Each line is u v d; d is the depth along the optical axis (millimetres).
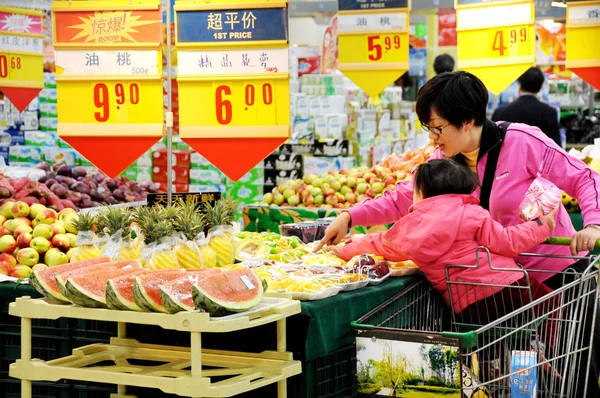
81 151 5570
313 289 3598
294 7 9289
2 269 4309
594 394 3889
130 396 3791
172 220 3926
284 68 5387
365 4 7797
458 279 3938
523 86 8805
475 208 3918
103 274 3379
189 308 3141
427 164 3988
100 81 5512
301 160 8633
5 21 7328
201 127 5496
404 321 4109
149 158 8617
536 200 3846
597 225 3799
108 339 3943
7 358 4098
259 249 4402
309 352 3465
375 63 7820
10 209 4594
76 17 5508
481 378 3682
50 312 3373
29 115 9258
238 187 8562
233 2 5402
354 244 4289
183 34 5457
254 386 3180
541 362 3545
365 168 7426
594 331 3807
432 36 12086
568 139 10766
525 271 3738
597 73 7133
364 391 3596
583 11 7121
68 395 3982
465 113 3842
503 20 7090
